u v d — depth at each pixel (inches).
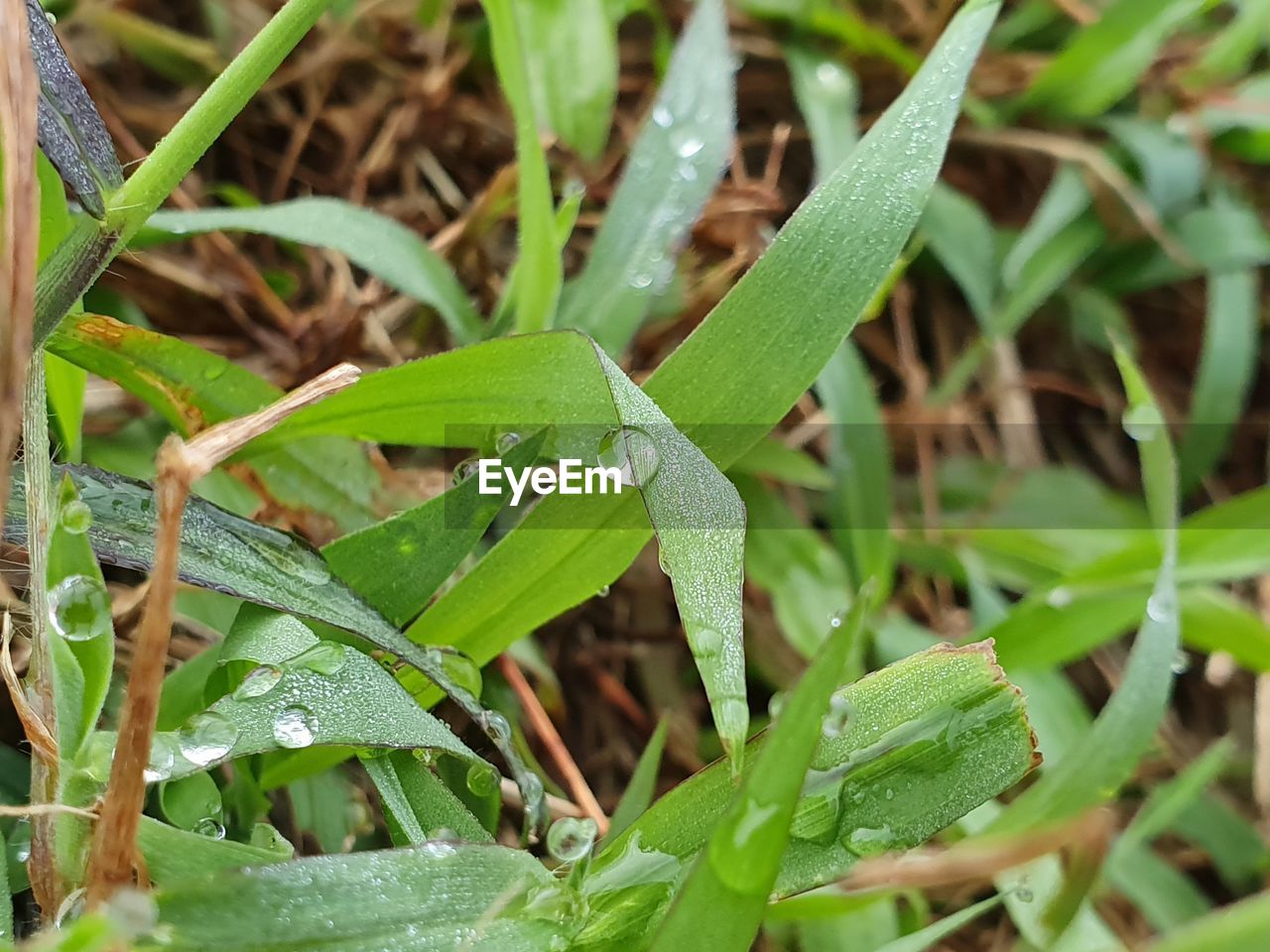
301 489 4.8
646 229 5.5
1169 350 8.3
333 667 3.7
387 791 3.8
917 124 4.4
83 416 5.4
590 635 6.1
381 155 7.2
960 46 4.4
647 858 3.6
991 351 7.7
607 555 4.2
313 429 4.4
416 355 6.3
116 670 4.5
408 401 4.2
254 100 7.2
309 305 6.7
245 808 4.3
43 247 4.1
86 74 6.5
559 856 3.5
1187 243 7.5
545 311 5.2
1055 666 6.0
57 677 3.2
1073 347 8.1
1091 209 7.6
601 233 5.5
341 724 3.6
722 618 3.3
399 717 3.6
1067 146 7.5
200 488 4.9
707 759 5.8
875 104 8.0
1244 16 7.7
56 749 3.2
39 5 3.4
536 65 6.6
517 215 6.7
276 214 5.3
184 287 6.1
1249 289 7.4
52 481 3.6
